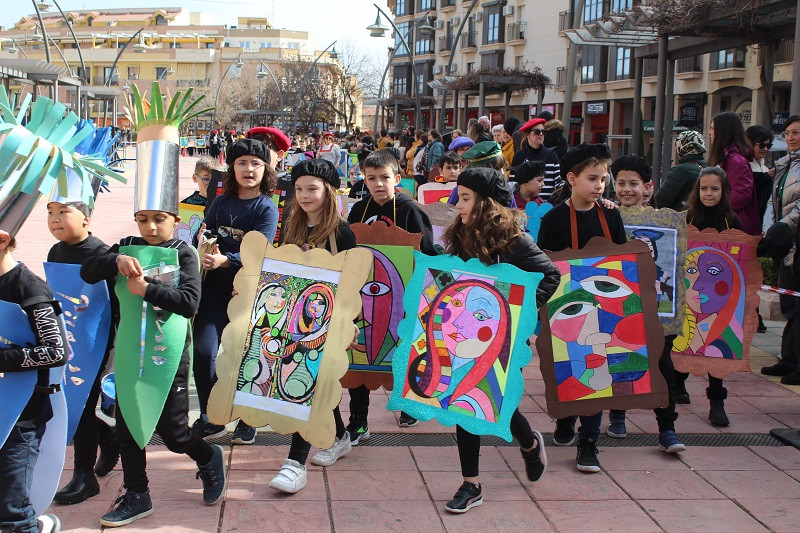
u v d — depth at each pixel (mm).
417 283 4387
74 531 3812
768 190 7773
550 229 5035
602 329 4844
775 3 10828
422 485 4516
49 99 3469
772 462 4992
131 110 4016
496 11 47125
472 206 4281
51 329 3273
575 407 4770
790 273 6730
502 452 5074
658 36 14492
